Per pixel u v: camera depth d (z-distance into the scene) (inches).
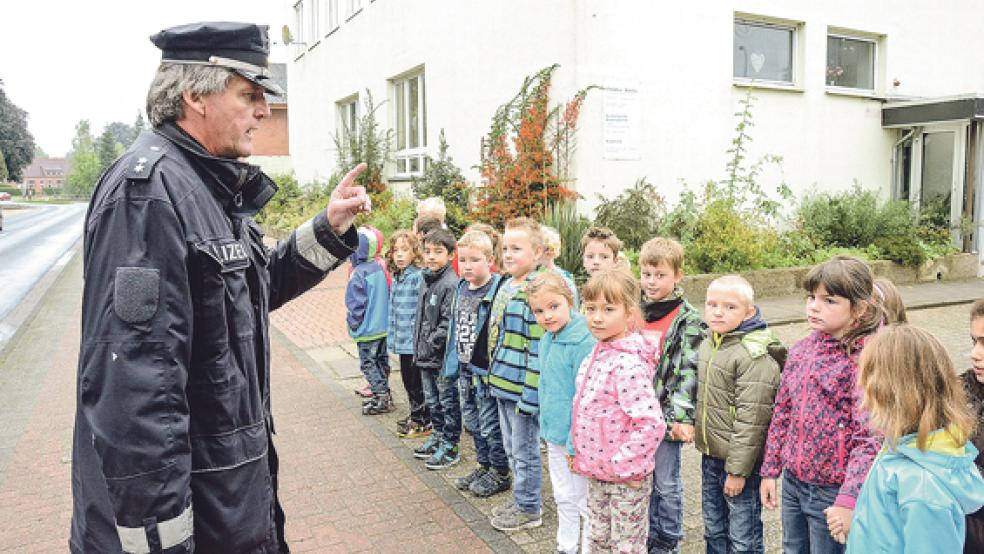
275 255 90.6
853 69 498.3
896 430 79.9
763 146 449.4
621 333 119.5
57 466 187.5
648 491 118.8
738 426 113.9
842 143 485.4
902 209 466.6
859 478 91.4
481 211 418.0
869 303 99.9
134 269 63.9
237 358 71.9
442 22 527.2
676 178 417.1
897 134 509.7
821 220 455.2
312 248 89.4
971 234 476.4
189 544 65.5
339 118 785.6
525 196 402.0
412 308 198.5
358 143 651.5
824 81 469.7
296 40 923.4
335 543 143.9
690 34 413.4
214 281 69.1
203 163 73.0
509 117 434.6
